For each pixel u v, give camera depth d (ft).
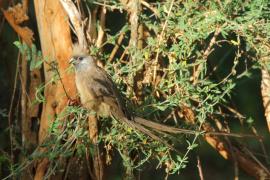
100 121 35.70
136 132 34.04
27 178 37.40
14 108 42.63
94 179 36.19
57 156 35.17
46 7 37.14
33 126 38.81
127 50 36.19
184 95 34.55
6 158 37.52
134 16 36.47
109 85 34.81
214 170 61.62
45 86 35.83
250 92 63.36
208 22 34.45
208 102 38.78
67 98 36.55
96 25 37.78
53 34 36.96
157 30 36.24
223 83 37.99
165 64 37.81
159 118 37.40
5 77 45.14
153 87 35.83
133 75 35.60
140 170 35.55
